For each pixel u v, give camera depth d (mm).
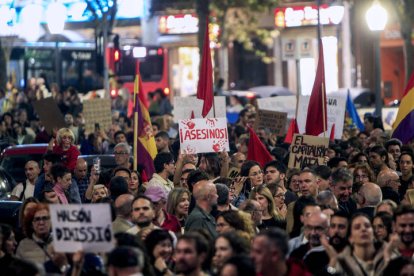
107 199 20234
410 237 17422
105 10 50344
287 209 21422
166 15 78312
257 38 81125
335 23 68500
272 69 83062
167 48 78625
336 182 22391
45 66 63406
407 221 17375
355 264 16422
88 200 24562
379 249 16562
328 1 69750
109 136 37062
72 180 24719
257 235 14750
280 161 27469
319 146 26891
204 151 26125
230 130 38844
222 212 18312
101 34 47219
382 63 82688
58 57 63781
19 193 26578
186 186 24016
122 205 19375
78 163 25922
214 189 19938
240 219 17922
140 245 16312
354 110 39719
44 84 50312
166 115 39031
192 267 15320
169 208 21094
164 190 22172
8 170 32156
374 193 21219
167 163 25203
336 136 32906
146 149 27344
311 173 22062
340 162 26438
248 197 23219
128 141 36812
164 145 30547
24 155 32281
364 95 59406
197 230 16984
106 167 30219
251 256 14812
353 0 72688
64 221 15844
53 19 59500
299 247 17562
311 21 71000
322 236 16828
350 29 75688
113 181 21453
